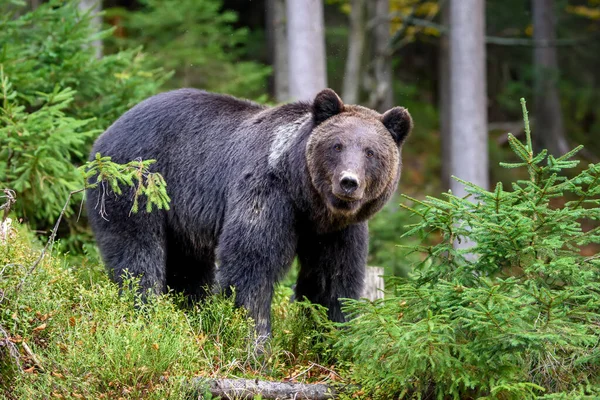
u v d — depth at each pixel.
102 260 12.29
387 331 9.26
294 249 11.52
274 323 12.16
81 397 9.01
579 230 9.61
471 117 26.20
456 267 10.34
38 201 14.15
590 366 9.67
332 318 11.80
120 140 12.39
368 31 34.81
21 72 15.09
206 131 12.27
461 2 26.08
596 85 45.34
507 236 9.54
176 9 26.39
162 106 12.57
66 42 16.05
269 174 11.37
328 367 10.93
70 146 15.23
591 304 9.10
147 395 9.16
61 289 10.36
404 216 21.19
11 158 14.09
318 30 23.23
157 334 9.66
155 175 10.59
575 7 44.53
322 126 11.16
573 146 44.62
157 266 12.11
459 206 10.04
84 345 9.46
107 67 16.27
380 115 11.61
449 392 9.31
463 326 9.10
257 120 12.04
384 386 9.91
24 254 10.81
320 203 11.16
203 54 25.83
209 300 11.38
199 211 12.10
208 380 9.59
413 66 47.12
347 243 11.63
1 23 15.93
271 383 9.90
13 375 9.27
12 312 9.76
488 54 44.12
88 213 12.62
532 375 9.70
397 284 10.77
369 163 10.88
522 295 9.38
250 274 11.13
